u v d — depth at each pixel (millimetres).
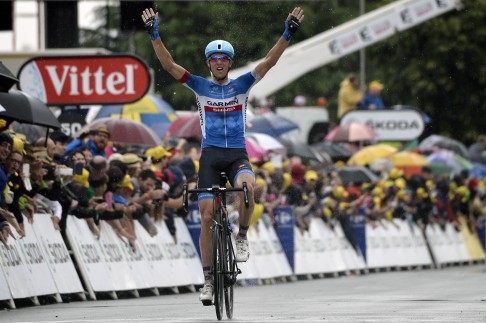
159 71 99062
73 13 76125
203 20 101062
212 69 25531
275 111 68750
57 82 44750
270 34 66875
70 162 35969
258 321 24312
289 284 45844
